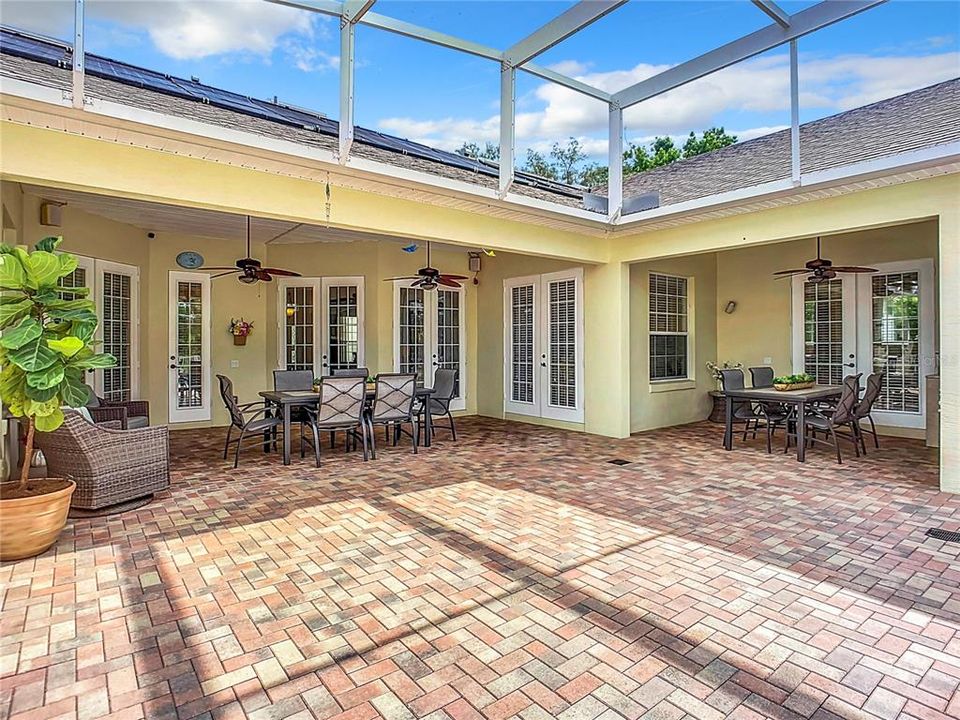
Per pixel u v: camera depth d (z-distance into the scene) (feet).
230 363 27.99
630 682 6.77
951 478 15.11
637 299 26.23
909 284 23.72
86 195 19.06
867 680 6.79
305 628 8.05
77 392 10.88
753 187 17.95
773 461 19.49
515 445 22.79
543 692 6.57
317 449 18.95
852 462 19.19
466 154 24.00
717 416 28.86
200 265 26.96
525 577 9.81
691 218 20.89
